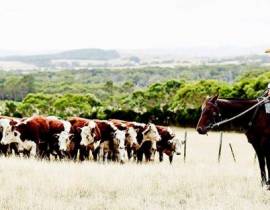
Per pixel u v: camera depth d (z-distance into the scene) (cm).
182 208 1238
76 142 2766
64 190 1414
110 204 1282
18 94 19150
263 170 1484
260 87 9119
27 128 2697
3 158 2322
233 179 1648
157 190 1464
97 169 1839
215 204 1277
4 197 1319
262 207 1246
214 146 4278
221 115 1514
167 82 12069
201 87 10381
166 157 3428
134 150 2933
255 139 1488
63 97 12688
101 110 8050
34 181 1523
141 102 11769
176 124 6931
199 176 1677
